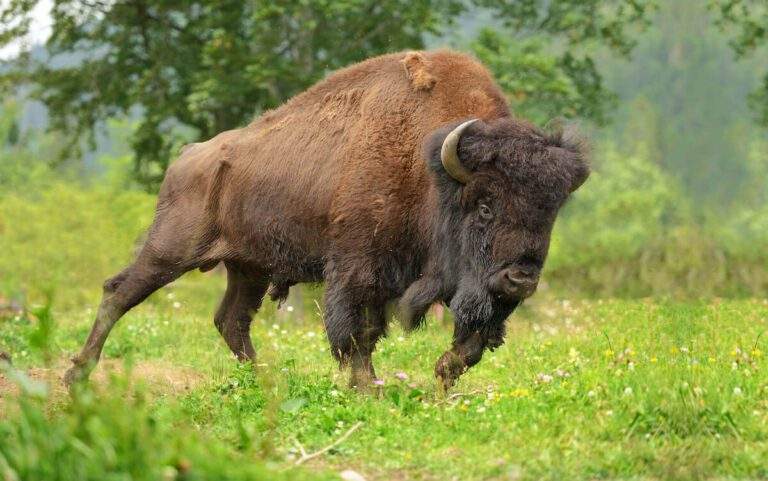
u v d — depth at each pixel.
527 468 20.09
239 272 35.19
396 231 29.47
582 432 21.98
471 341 27.88
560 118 27.67
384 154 29.80
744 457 20.33
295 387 27.78
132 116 71.25
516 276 25.88
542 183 25.78
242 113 68.12
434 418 24.25
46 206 100.62
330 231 30.41
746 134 100.81
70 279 79.50
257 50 63.75
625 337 34.69
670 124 105.94
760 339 33.59
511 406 24.48
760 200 92.06
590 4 66.88
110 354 41.06
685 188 98.19
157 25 67.31
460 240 27.41
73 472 15.64
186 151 35.41
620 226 91.38
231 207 33.12
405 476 20.34
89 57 69.00
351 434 23.34
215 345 41.09
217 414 25.64
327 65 63.03
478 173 26.53
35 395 18.61
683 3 110.25
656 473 19.98
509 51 61.72
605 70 113.06
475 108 29.69
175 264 34.16
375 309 29.95
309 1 58.41
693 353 29.91
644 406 22.56
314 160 31.28
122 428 16.36
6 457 16.19
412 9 62.12
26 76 68.38
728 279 70.12
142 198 101.56
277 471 17.75
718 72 108.50
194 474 16.19
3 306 47.47
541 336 39.97
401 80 30.80
